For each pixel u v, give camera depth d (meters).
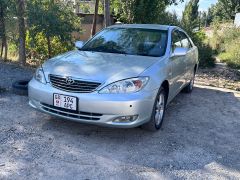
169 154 4.27
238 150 4.59
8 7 8.70
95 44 5.70
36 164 3.77
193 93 7.72
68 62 4.74
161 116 5.04
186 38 6.93
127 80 4.25
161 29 5.88
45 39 10.36
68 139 4.46
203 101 7.02
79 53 5.26
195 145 4.62
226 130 5.33
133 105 4.18
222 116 6.04
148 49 5.36
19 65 9.00
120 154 4.16
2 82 6.95
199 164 4.08
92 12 16.67
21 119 5.00
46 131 4.66
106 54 5.16
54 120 5.05
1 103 5.60
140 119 4.32
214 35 22.55
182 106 6.51
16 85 6.16
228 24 25.89
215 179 3.77
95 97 4.15
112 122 4.21
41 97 4.48
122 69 4.45
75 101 4.22
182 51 5.34
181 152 4.36
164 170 3.86
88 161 3.92
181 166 3.99
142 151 4.29
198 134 5.04
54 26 9.08
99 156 4.06
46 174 3.59
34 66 9.48
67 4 10.13
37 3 8.93
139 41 5.54
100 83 4.21
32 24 8.97
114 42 5.59
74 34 12.85
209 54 13.55
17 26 9.17
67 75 4.34
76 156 4.02
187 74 6.75
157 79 4.57
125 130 4.89
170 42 5.58
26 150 4.07
